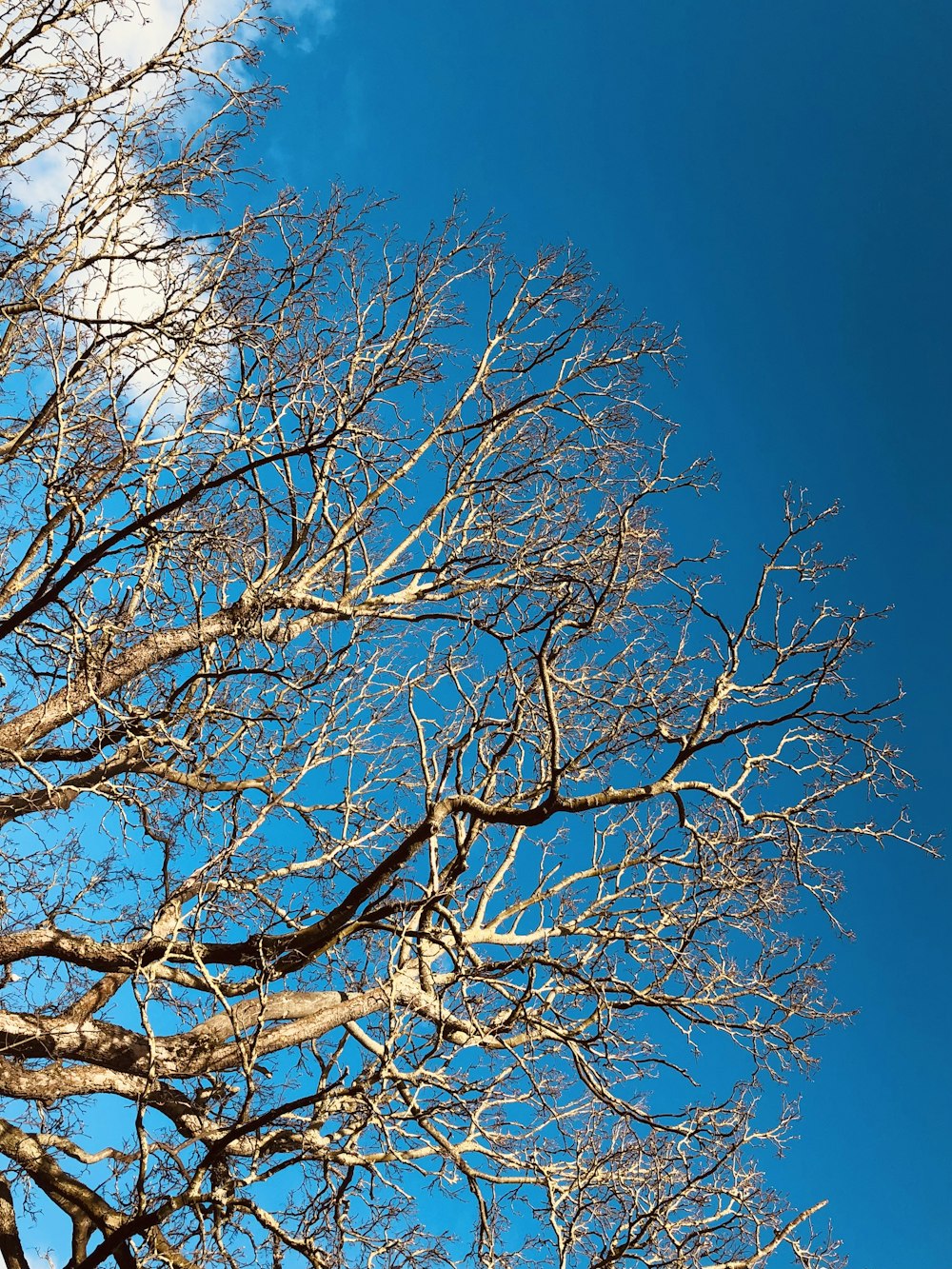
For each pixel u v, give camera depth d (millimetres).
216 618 10352
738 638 8602
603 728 11297
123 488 8672
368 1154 7750
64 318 8023
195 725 9594
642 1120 8297
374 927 8266
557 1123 9594
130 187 9266
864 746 8891
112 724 9383
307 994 9594
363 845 11188
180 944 8609
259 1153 7859
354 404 11234
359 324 11688
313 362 10773
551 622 9242
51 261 8742
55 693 9461
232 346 9992
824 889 9445
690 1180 8523
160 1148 7434
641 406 10875
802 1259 8805
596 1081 8453
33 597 7918
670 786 8016
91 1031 8562
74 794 9328
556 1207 8266
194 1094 8406
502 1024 8688
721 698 8414
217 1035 8961
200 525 9602
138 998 7289
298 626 11148
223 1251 7188
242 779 10219
